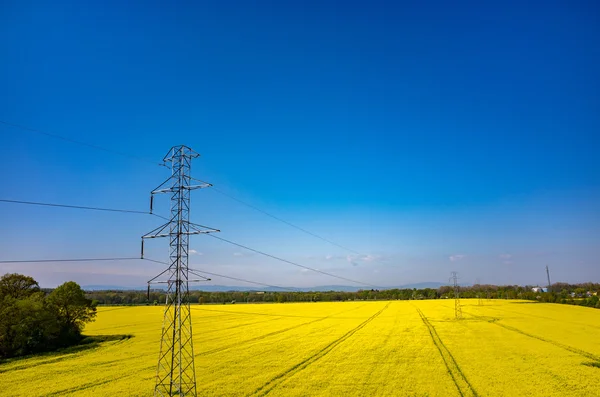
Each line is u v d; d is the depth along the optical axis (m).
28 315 61.84
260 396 34.16
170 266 31.92
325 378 39.66
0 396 35.50
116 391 36.41
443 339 64.31
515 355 50.12
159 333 79.75
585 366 43.72
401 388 35.91
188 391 33.22
